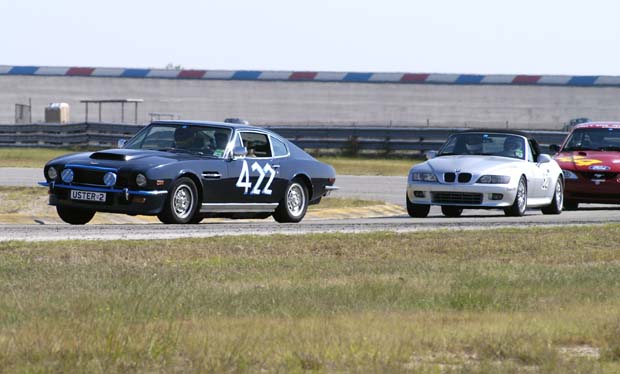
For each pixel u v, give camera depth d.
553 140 96.25
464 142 49.41
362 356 15.40
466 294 21.77
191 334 16.52
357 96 175.75
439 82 175.12
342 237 33.16
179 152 38.88
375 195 63.28
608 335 17.70
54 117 151.38
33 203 51.75
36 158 100.56
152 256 27.69
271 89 175.88
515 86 174.62
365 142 108.56
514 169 46.78
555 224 41.59
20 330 16.47
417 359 15.91
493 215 50.34
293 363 14.98
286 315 19.23
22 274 23.66
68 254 27.11
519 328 17.89
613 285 24.41
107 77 174.12
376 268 26.81
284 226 37.69
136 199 36.09
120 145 40.03
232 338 16.22
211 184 38.38
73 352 14.91
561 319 19.16
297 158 42.62
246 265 26.75
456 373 14.91
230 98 175.38
